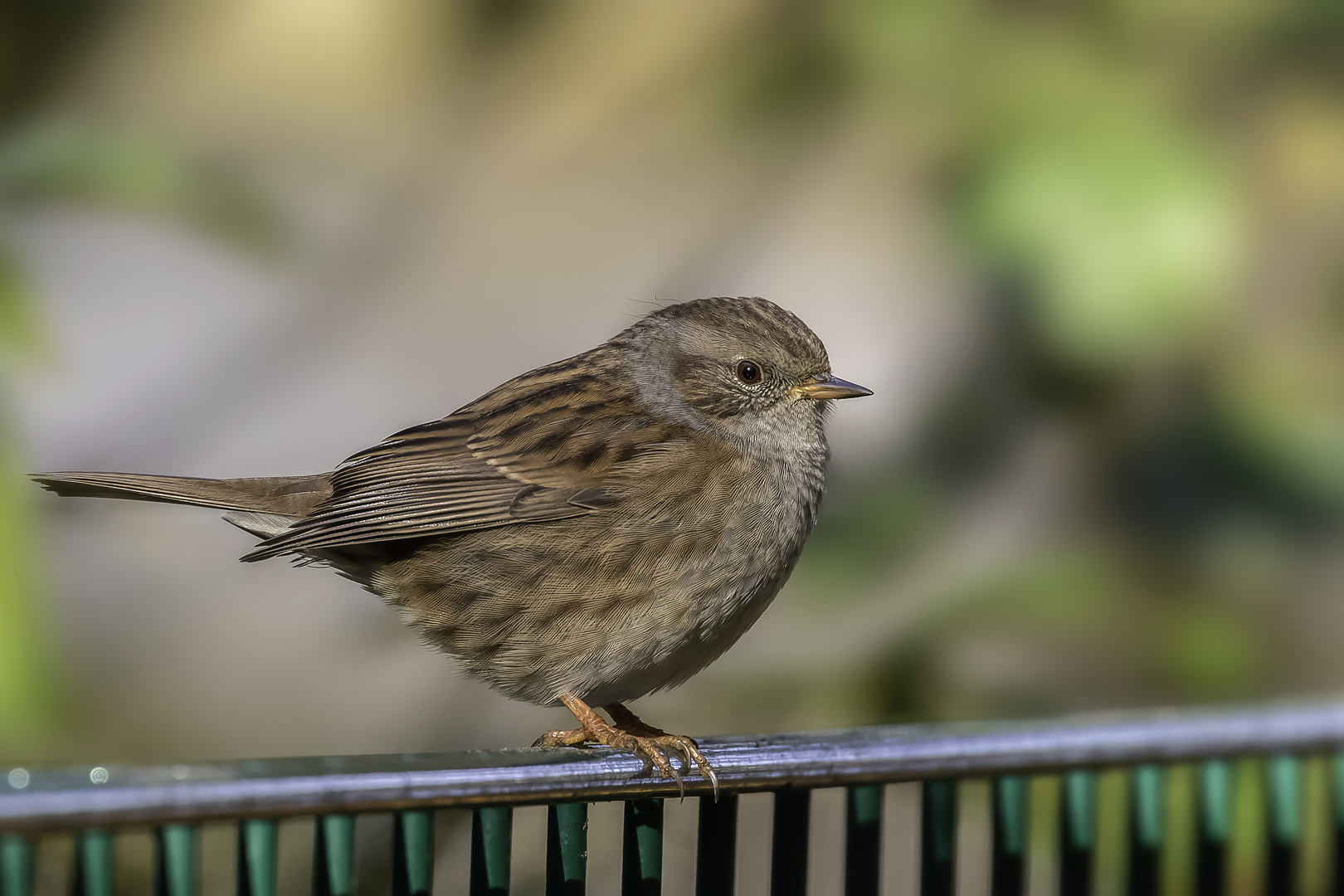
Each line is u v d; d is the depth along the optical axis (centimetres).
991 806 656
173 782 489
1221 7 1023
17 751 817
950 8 1022
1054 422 1026
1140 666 1009
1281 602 1028
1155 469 1018
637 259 1153
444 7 1270
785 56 1134
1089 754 648
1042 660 998
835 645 985
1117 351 962
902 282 1068
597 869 1059
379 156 1216
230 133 1212
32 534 802
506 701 1080
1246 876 870
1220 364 1015
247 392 1097
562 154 1209
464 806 543
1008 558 987
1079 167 968
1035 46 1005
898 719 989
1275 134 1048
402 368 1125
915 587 987
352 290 1153
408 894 552
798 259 1103
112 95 1220
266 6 1264
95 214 1077
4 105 1216
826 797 1104
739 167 1170
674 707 1020
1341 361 1027
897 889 1041
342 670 1069
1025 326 1023
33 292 893
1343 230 1038
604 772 582
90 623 1026
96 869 518
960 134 1019
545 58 1255
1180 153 973
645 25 1230
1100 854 878
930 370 1035
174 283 1104
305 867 1016
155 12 1253
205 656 1045
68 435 1051
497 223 1188
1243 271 1005
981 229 977
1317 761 773
